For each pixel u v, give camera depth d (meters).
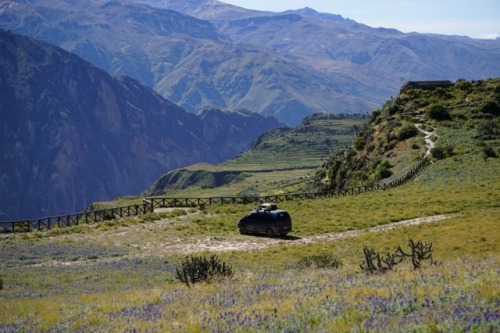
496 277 14.08
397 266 22.72
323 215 61.62
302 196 83.00
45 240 53.31
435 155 91.31
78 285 31.70
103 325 15.44
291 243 46.38
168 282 29.55
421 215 54.53
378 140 118.31
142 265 38.47
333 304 12.74
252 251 43.03
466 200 59.31
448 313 10.23
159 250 46.38
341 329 10.27
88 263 41.19
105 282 32.28
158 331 12.87
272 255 40.31
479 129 101.88
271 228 50.47
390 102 144.25
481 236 38.69
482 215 49.06
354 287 15.82
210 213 70.00
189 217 66.88
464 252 34.06
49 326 17.31
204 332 12.02
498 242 36.31
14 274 36.16
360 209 63.56
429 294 12.70
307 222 57.66
